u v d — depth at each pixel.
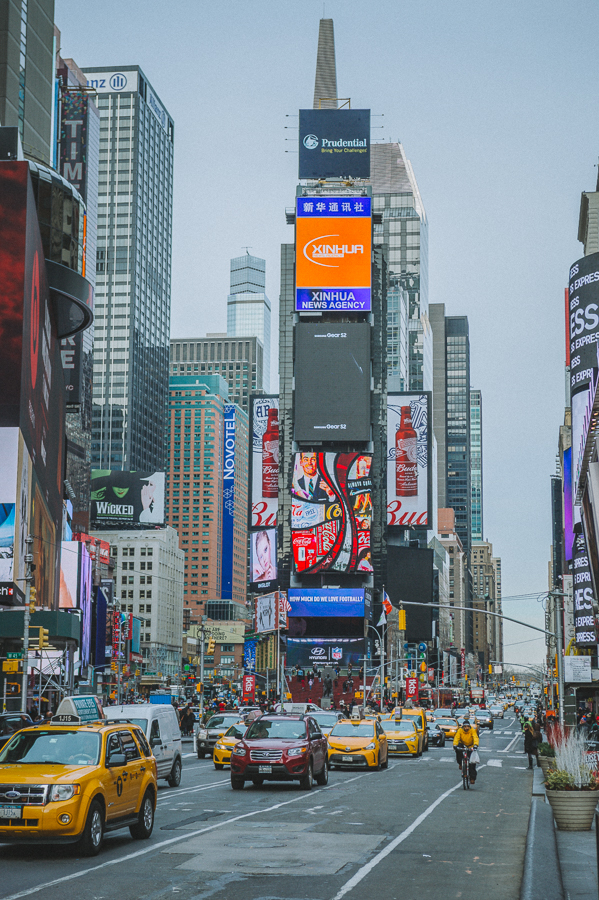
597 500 29.56
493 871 14.81
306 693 147.75
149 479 198.50
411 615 162.62
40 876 13.96
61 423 70.38
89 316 68.38
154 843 17.36
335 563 153.00
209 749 46.84
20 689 47.56
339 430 153.75
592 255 66.00
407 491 164.50
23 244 47.66
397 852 16.58
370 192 160.62
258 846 17.00
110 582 126.31
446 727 71.62
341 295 156.12
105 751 16.66
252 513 167.12
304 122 165.00
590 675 52.28
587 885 13.12
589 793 19.31
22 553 46.88
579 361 65.06
